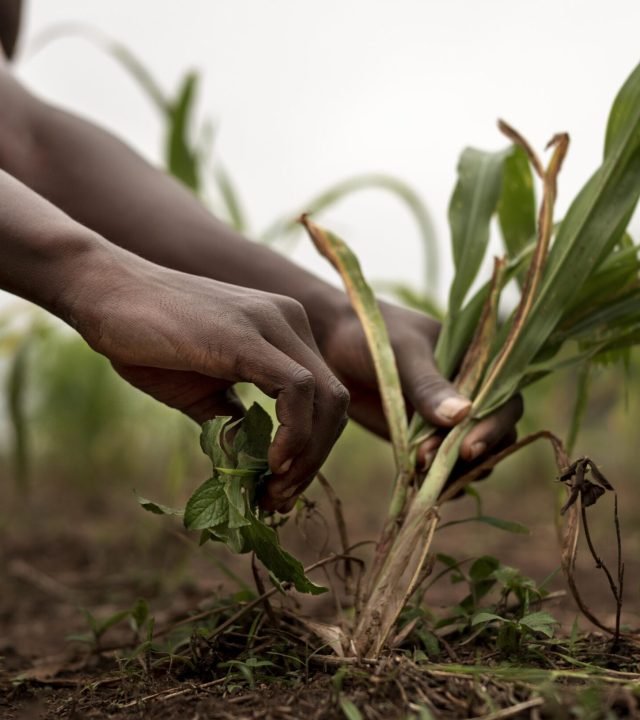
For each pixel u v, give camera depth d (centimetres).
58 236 74
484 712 65
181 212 109
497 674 71
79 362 331
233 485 72
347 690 71
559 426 331
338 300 104
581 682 72
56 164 111
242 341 70
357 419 108
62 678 98
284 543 225
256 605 92
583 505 78
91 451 338
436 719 65
